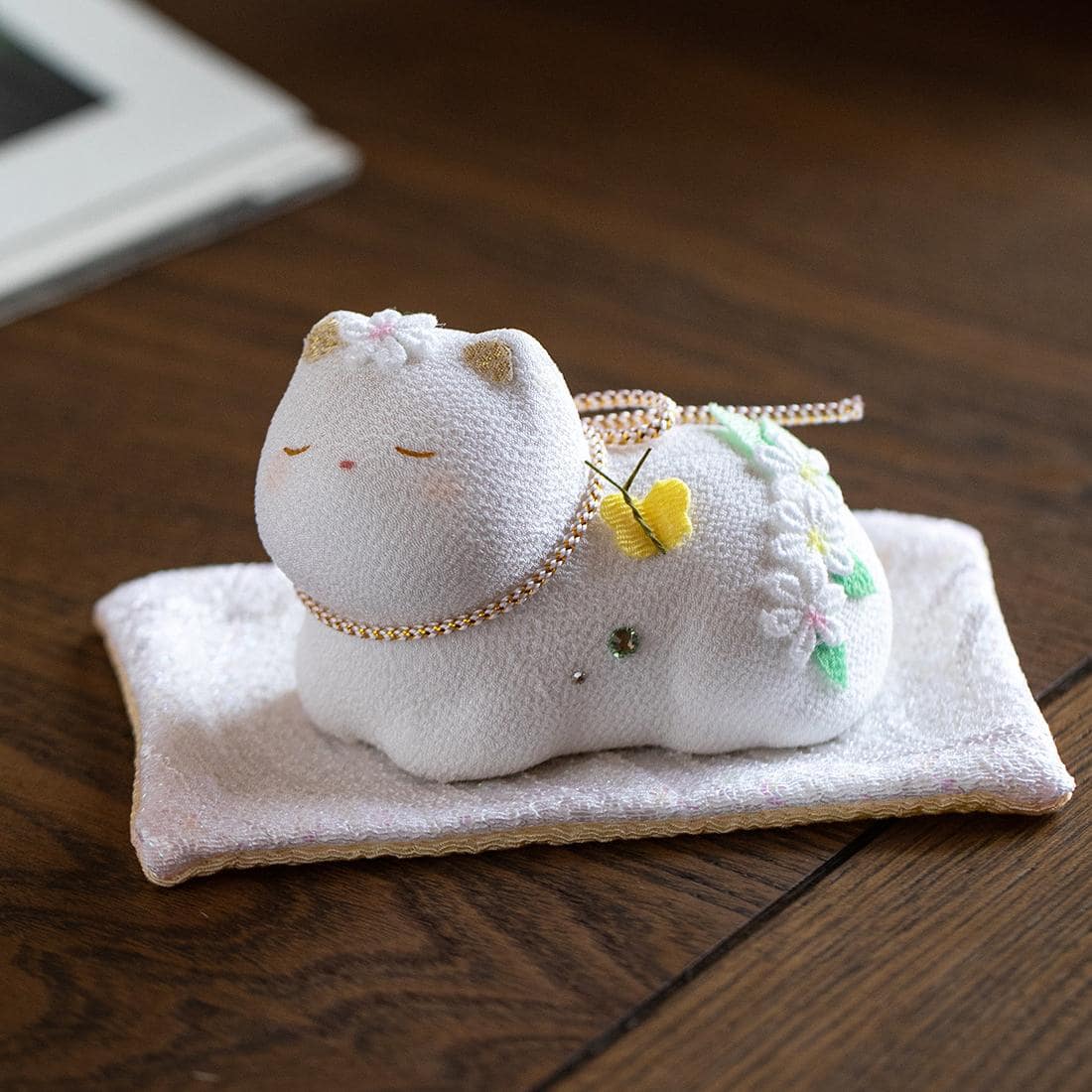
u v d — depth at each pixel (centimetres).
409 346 37
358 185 58
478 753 38
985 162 57
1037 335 51
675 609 38
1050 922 37
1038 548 45
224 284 54
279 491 37
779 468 39
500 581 37
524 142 59
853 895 38
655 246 55
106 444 50
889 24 62
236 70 60
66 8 62
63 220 55
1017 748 39
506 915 38
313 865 39
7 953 37
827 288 53
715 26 63
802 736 39
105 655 44
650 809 38
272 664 42
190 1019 36
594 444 38
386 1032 36
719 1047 35
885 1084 35
